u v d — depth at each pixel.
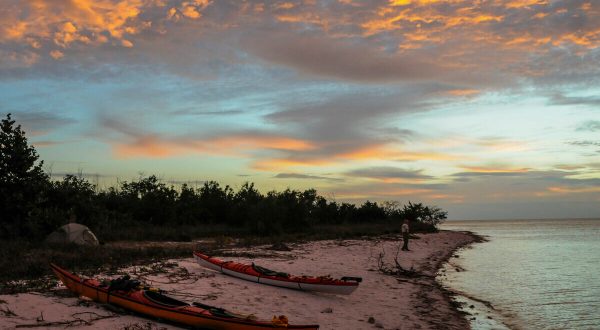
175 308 9.24
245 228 37.41
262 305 11.88
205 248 23.12
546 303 15.42
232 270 15.30
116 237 26.50
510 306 14.88
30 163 23.59
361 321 11.37
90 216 26.52
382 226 53.84
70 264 15.06
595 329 12.12
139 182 37.22
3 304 9.38
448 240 47.47
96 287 10.27
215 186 43.03
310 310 11.95
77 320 8.84
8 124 23.69
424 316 12.57
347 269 19.88
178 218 37.31
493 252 36.75
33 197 23.58
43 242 20.39
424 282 18.64
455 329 11.45
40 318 8.74
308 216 43.38
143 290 9.98
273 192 43.31
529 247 43.06
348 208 59.88
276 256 21.94
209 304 11.36
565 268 25.36
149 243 25.17
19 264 14.28
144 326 8.86
